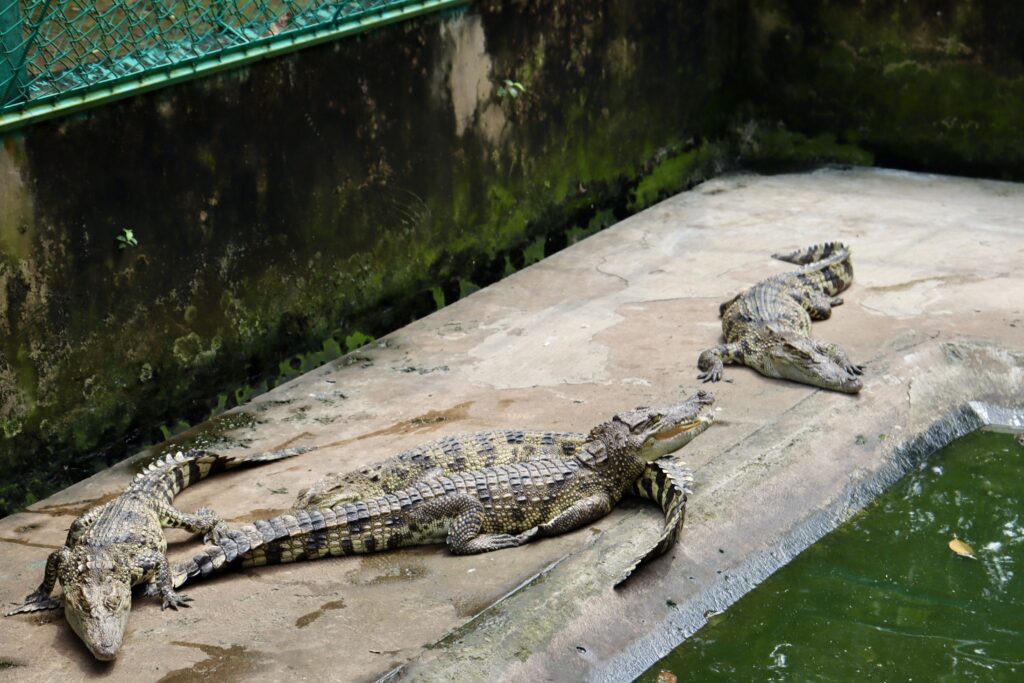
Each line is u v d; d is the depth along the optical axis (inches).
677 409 257.3
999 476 290.8
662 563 239.9
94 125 278.2
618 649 222.4
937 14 458.3
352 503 245.4
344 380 331.0
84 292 282.4
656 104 457.7
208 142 304.0
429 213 370.6
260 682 201.9
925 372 317.4
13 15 259.0
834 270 362.0
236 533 238.4
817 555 259.0
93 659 211.2
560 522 245.0
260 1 314.8
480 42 375.6
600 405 303.3
